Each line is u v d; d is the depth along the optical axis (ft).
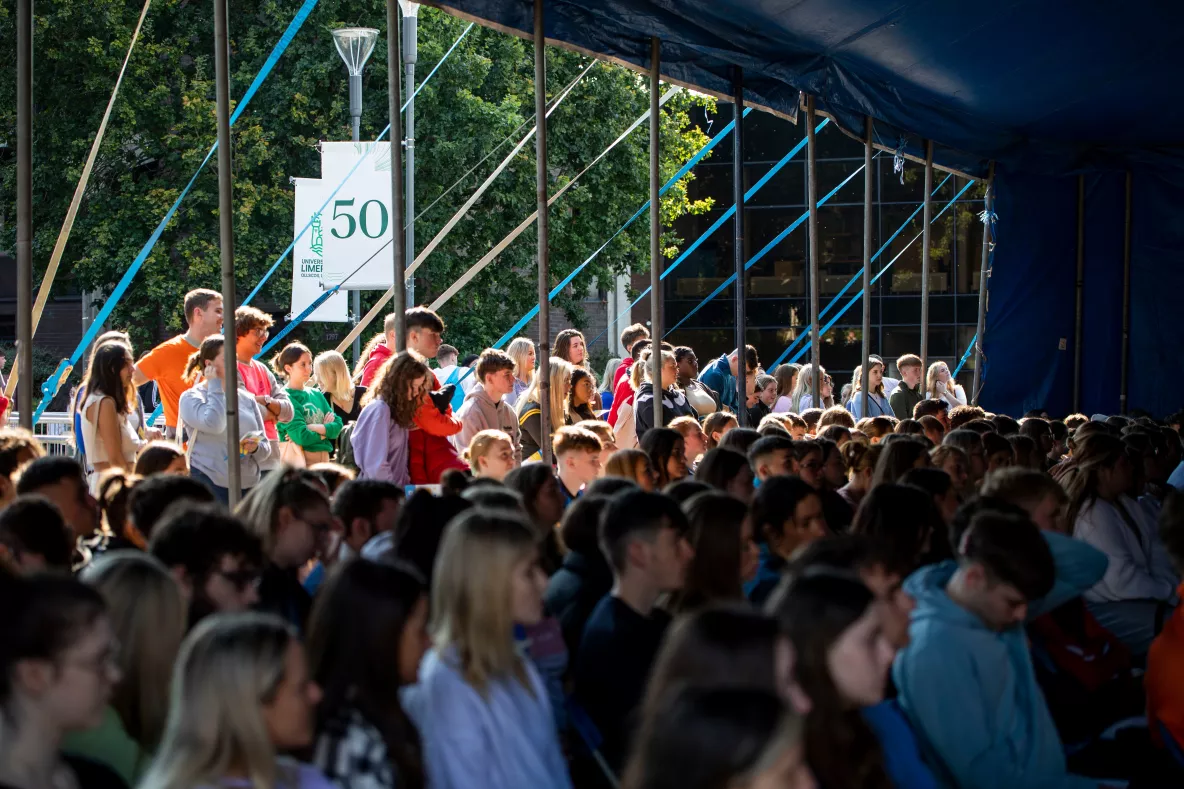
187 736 8.41
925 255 41.55
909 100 35.53
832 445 22.72
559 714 13.60
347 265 48.83
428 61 66.95
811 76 30.45
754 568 14.60
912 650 13.02
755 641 7.75
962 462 22.79
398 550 13.84
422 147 67.41
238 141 66.03
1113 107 37.73
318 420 26.99
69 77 67.67
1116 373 46.26
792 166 91.71
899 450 21.01
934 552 15.75
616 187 73.36
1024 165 41.65
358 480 16.05
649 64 28.25
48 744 8.63
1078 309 45.96
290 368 27.07
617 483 16.47
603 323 94.17
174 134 66.39
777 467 20.25
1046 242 45.65
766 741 5.91
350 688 10.00
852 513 20.72
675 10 26.35
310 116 68.80
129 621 10.18
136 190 67.67
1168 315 45.80
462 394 36.86
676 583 13.24
